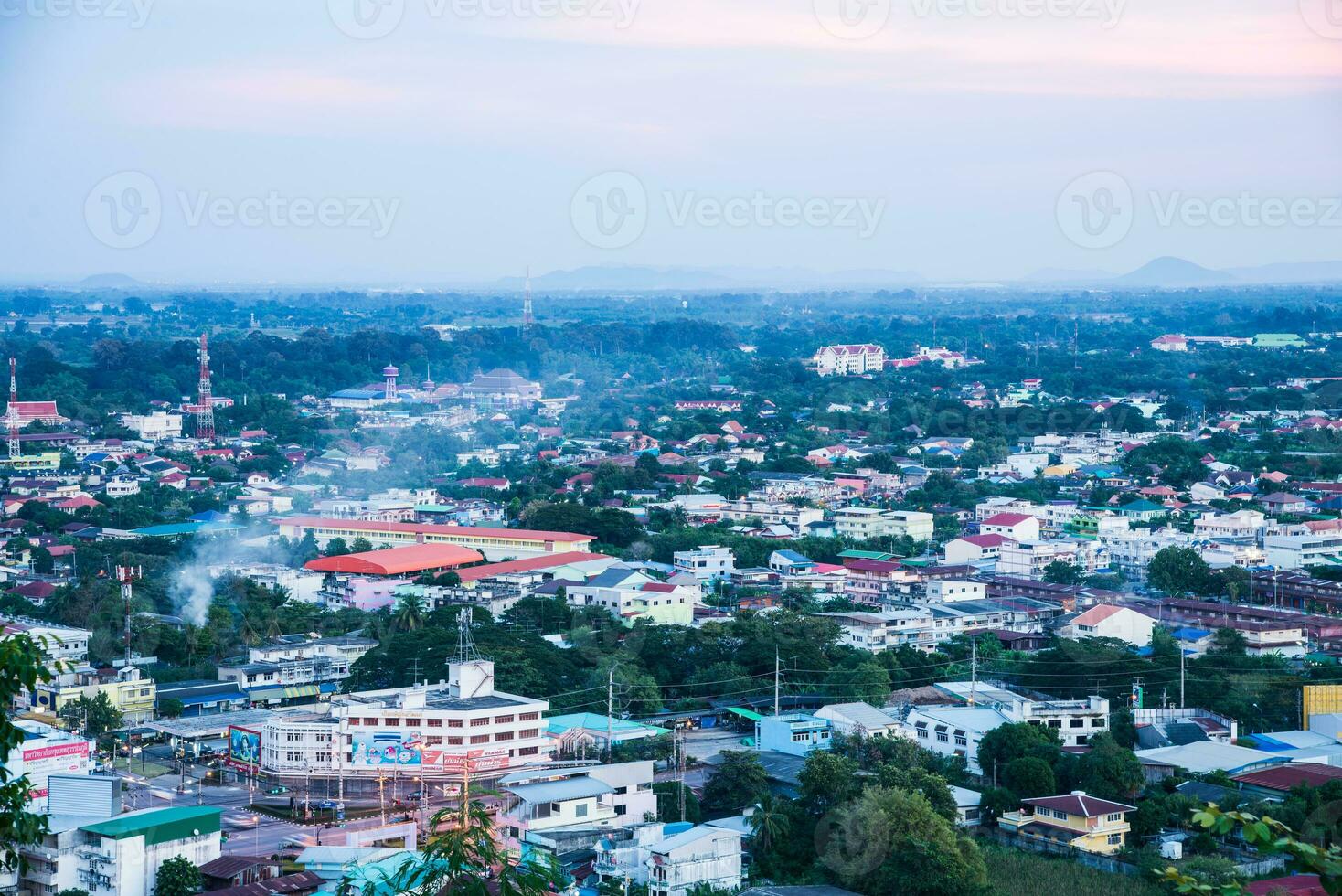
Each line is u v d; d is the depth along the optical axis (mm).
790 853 156500
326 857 144125
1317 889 136375
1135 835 163375
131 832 139625
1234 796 163875
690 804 170625
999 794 168875
